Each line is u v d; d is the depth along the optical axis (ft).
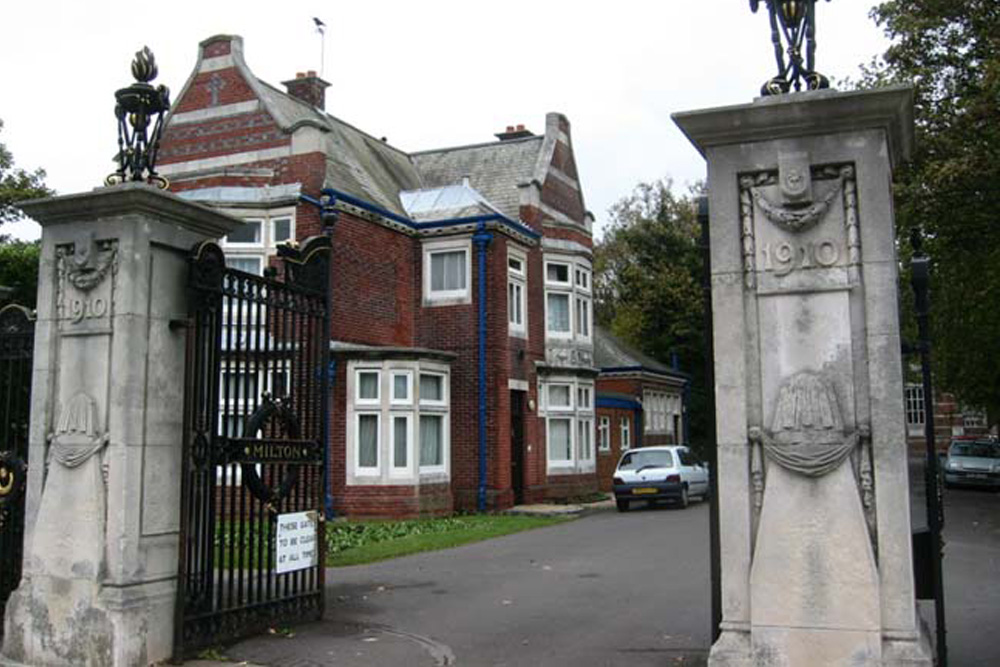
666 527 57.77
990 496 82.79
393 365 64.13
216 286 24.84
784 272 19.07
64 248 24.52
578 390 81.61
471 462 69.97
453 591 34.65
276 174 65.82
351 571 39.83
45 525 23.54
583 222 88.79
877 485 18.06
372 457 63.98
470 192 75.25
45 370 24.26
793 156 18.94
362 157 78.48
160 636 23.08
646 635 26.94
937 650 19.16
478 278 71.26
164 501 23.73
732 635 18.67
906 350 19.62
